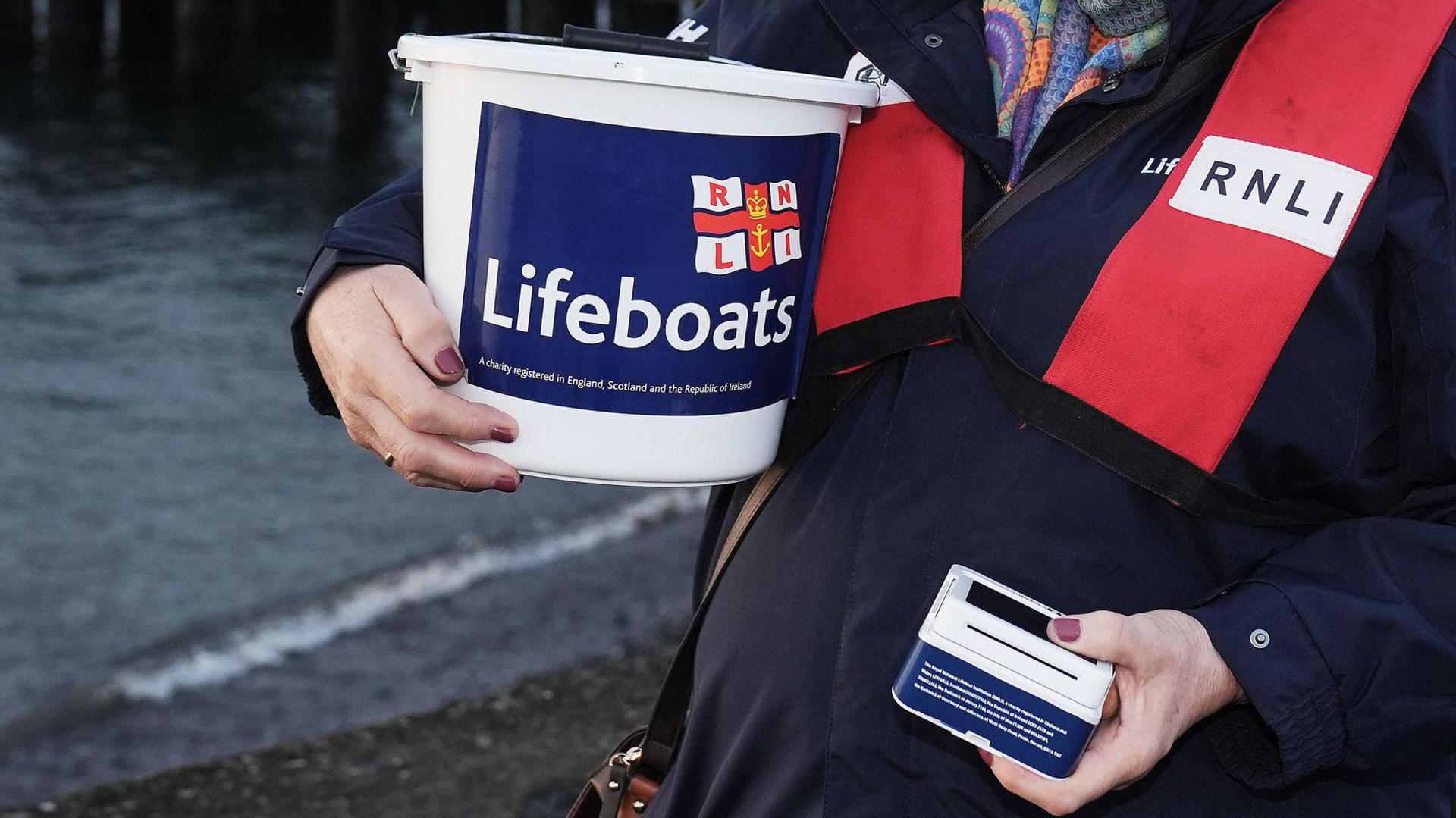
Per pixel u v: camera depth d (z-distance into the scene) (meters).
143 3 22.86
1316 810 1.30
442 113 1.18
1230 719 1.24
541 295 1.16
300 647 4.95
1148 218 1.22
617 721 3.81
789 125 1.18
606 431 1.19
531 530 6.10
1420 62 1.18
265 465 6.97
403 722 3.79
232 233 12.29
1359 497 1.25
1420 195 1.17
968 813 1.28
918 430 1.30
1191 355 1.20
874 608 1.30
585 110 1.12
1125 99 1.25
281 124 18.58
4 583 5.56
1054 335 1.25
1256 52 1.23
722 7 1.55
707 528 1.61
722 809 1.41
